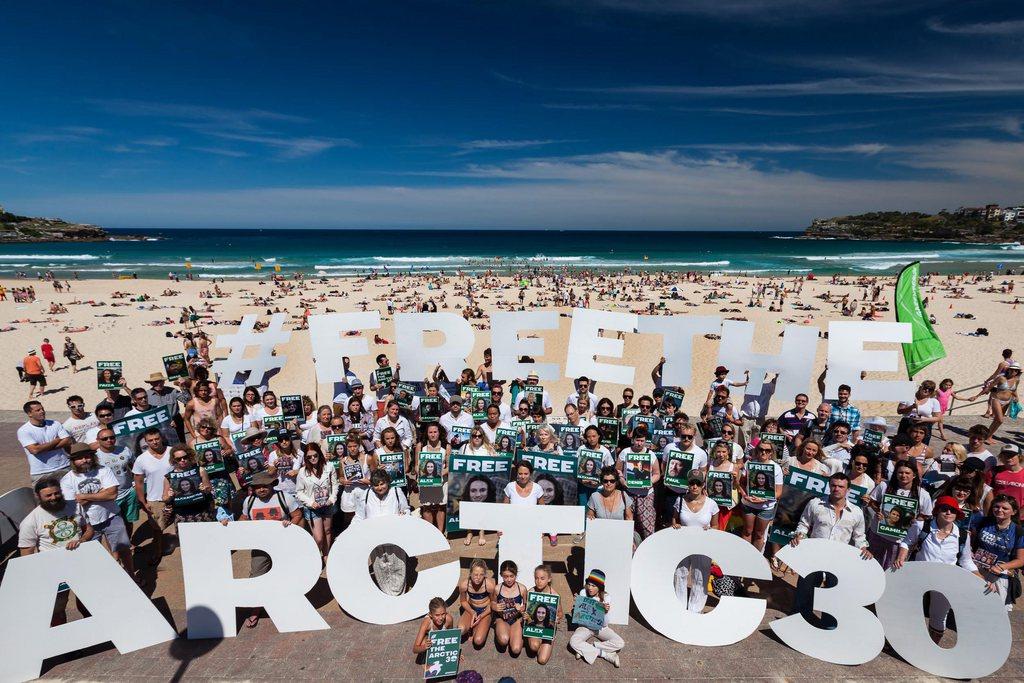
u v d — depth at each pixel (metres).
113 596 5.22
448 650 4.86
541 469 6.73
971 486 5.54
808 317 36.22
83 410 8.20
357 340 10.06
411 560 6.86
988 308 37.97
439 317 9.89
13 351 25.44
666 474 6.68
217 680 4.84
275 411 8.88
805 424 8.54
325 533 6.67
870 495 6.25
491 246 147.12
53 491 5.25
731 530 6.81
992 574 5.32
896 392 8.88
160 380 8.74
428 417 8.70
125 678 4.89
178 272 67.69
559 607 5.99
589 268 78.88
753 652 5.30
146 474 6.77
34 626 4.97
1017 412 11.98
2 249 112.06
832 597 5.30
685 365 9.50
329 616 5.90
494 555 7.00
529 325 9.75
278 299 44.50
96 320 33.06
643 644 5.39
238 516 7.13
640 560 5.53
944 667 5.05
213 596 5.44
